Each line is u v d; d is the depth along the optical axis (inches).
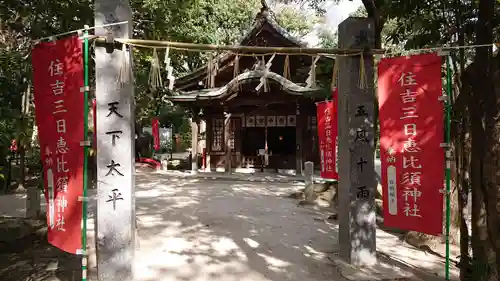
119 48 193.6
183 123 1325.0
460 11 236.4
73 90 179.2
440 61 193.2
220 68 757.9
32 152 645.3
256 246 264.8
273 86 695.1
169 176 741.3
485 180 139.9
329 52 215.2
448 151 191.6
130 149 195.6
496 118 137.6
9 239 282.4
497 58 143.4
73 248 179.0
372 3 285.3
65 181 181.9
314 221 347.6
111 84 193.0
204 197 484.7
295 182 645.3
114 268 192.4
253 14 898.7
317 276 209.3
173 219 349.1
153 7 381.7
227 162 791.7
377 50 219.6
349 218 224.4
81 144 177.6
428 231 197.5
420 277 207.9
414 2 257.6
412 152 202.1
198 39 633.6
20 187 568.1
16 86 323.6
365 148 224.8
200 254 245.8
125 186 194.2
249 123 806.5
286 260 235.3
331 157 368.8
